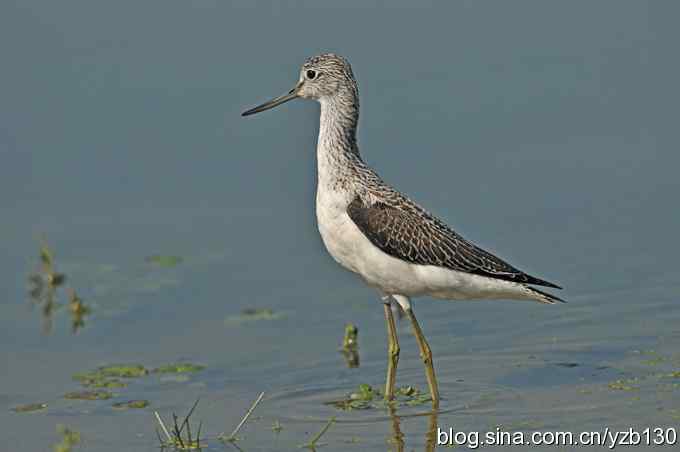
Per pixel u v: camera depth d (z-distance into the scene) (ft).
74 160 69.87
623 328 46.39
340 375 44.19
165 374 44.68
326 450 36.42
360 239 41.22
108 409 41.06
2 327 50.60
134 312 52.13
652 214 59.41
